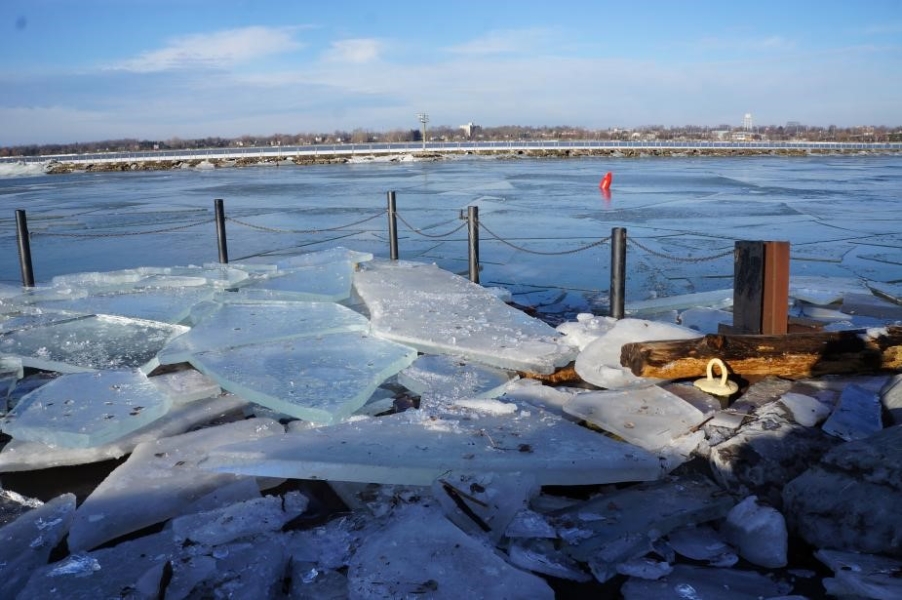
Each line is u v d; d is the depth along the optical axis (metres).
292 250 14.62
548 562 3.04
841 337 4.96
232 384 5.10
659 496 3.60
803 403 4.23
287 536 3.33
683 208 22.12
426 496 3.68
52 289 8.41
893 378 4.60
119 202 27.86
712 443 3.98
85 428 4.40
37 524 3.58
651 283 10.91
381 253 14.23
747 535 3.22
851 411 4.08
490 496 3.46
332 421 4.52
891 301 9.02
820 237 15.65
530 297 9.98
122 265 13.05
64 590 2.92
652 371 5.00
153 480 3.90
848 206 22.41
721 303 8.48
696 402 4.67
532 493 3.57
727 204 23.30
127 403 4.85
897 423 3.94
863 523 3.02
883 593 2.59
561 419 4.39
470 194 28.17
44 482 4.25
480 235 16.53
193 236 17.27
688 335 5.73
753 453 3.73
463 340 6.03
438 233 17.08
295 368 5.41
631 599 2.87
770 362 4.94
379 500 3.70
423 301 7.55
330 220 20.05
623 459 3.79
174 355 5.77
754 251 5.57
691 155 83.50
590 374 5.28
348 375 5.23
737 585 2.98
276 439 4.10
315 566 3.11
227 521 3.35
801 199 25.00
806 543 3.25
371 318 7.07
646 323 5.99
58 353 6.09
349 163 70.25
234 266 9.72
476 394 5.02
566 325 6.41
